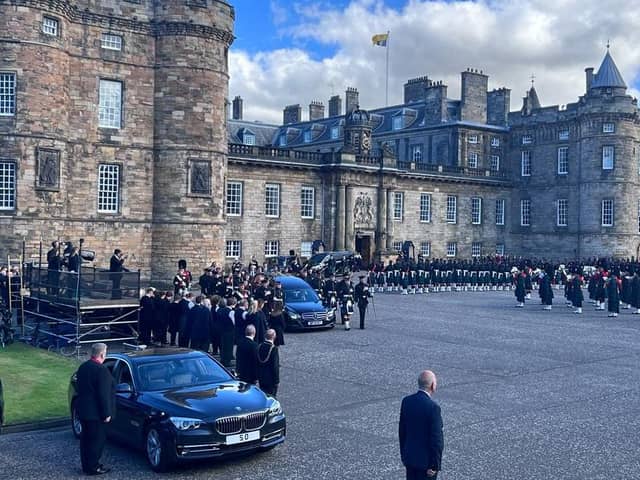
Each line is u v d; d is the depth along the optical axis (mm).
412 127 84312
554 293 55938
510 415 16922
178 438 12602
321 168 65812
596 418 16703
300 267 47312
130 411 13758
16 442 14672
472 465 13180
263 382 16859
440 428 9758
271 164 61938
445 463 13281
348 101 92625
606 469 13023
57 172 40219
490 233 80562
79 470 12906
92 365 12789
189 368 14969
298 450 14055
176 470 12930
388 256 67625
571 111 76938
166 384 14359
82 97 42938
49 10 39750
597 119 73625
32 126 39062
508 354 25797
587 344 28562
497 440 14820
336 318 35906
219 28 45562
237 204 60531
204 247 45625
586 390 19812
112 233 44031
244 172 60750
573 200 76625
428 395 9984
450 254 77000
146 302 25672
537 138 80375
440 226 75812
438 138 81250
